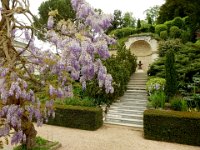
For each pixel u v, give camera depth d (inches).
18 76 156.9
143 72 738.2
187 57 591.8
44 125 407.2
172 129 317.4
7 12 176.1
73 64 156.5
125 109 455.2
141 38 805.9
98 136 339.3
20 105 160.1
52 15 175.8
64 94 180.9
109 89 167.2
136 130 380.8
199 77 507.8
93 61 162.4
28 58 190.7
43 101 186.9
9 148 262.2
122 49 636.1
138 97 508.4
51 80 184.5
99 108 403.2
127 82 589.6
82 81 170.7
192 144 305.7
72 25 168.4
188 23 879.7
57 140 312.7
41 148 253.8
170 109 395.5
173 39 735.7
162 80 507.8
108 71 461.4
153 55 767.1
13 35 185.5
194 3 718.5
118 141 315.0
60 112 402.3
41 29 179.5
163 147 294.7
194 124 306.3
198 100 418.6
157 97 418.3
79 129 383.9
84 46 150.9
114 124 421.4
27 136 239.6
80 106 407.8
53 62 164.2
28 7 175.9
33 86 183.2
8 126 154.9
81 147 284.2
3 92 145.0
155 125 326.3
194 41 741.3
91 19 163.2
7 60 159.3
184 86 494.9
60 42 160.9
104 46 157.9
